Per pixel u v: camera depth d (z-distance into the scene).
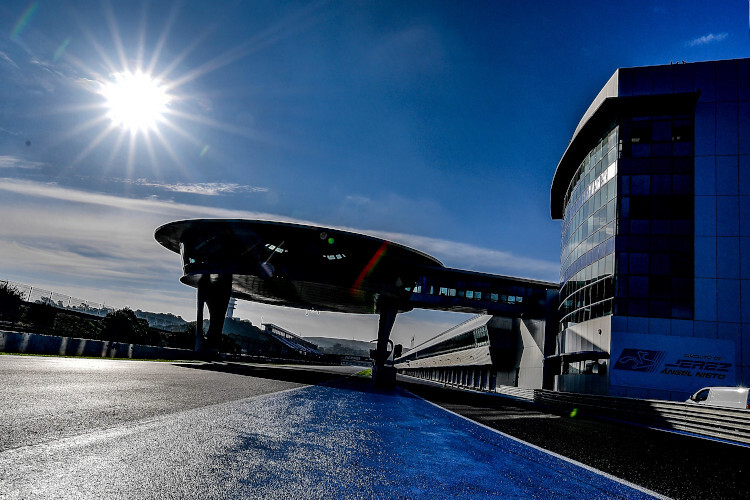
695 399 15.17
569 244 36.81
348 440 6.08
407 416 10.66
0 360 13.80
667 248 25.56
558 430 11.10
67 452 3.84
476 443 7.14
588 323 28.98
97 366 15.81
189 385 12.22
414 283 43.97
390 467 4.61
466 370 71.50
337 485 3.69
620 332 25.27
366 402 13.59
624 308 25.55
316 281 39.34
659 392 24.09
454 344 75.75
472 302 43.47
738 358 23.61
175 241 46.41
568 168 36.22
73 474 3.25
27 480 3.01
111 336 52.00
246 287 47.62
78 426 4.99
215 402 8.87
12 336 18.28
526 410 19.30
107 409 6.43
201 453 4.32
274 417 7.60
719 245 24.86
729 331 23.95
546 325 42.19
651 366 24.42
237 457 4.31
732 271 24.48
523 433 9.47
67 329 44.59
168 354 33.69
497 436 8.41
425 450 5.93
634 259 25.92
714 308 24.31
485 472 4.82
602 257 28.17
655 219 26.03
